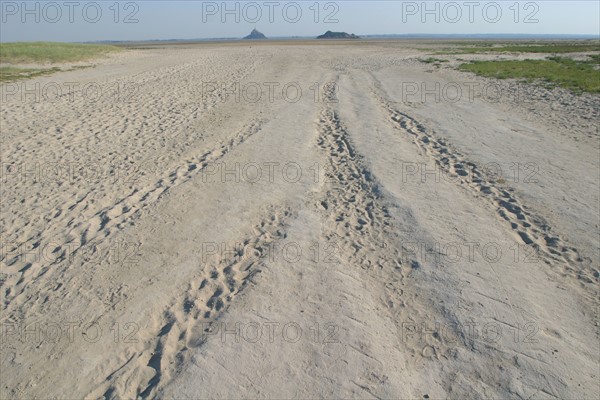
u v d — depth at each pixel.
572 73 18.30
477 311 3.93
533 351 3.49
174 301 4.14
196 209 6.03
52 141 9.47
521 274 4.45
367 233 5.33
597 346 3.54
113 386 3.22
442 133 9.52
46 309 4.06
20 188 6.95
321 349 3.52
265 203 6.21
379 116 11.27
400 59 28.05
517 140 8.91
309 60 28.75
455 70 20.64
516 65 22.02
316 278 4.44
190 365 3.38
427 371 3.32
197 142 9.20
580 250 4.86
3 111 12.29
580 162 7.55
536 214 5.70
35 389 3.21
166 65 26.31
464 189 6.57
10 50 27.34
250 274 4.52
